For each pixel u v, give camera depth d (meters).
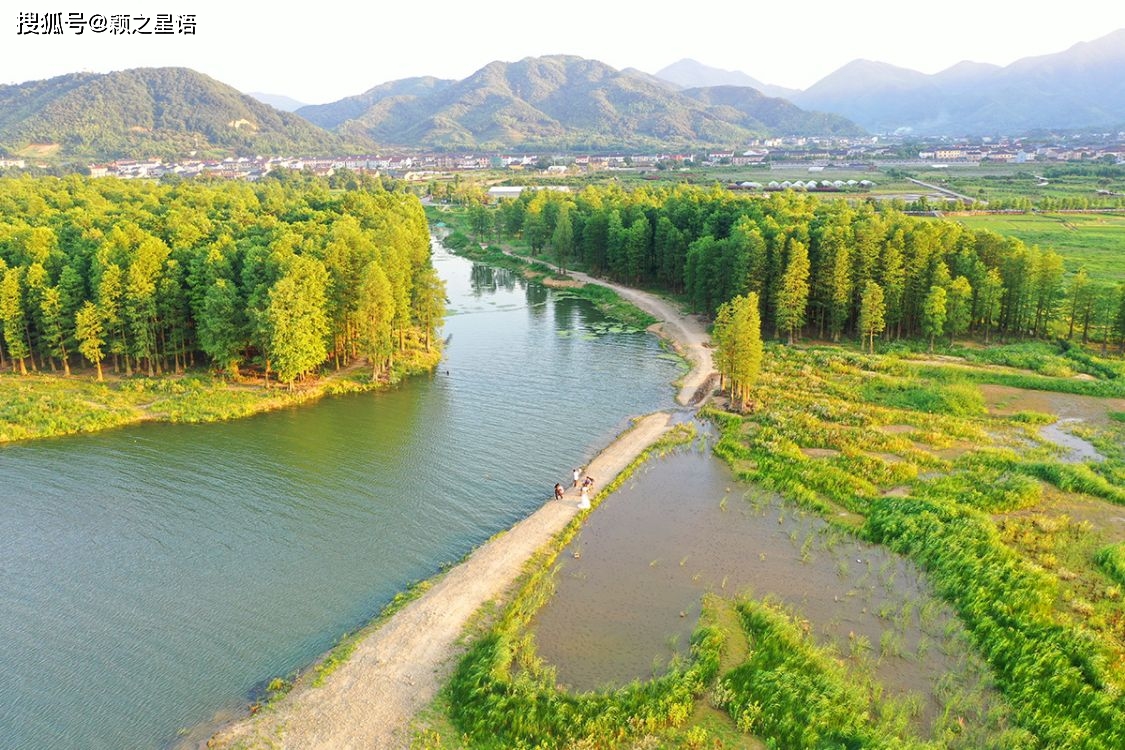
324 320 94.44
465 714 39.47
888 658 44.62
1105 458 73.62
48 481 68.94
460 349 118.75
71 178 186.62
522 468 73.69
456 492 68.25
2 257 97.88
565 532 60.44
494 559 56.00
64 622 48.94
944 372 100.19
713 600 50.94
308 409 90.00
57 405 84.12
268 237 108.50
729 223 148.62
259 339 92.75
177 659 45.38
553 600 51.28
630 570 55.22
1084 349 109.00
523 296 162.25
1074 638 43.75
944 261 120.69
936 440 77.75
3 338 95.81
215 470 72.00
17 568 54.94
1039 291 113.75
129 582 53.44
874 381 97.75
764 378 100.12
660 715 38.94
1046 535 57.28
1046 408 88.69
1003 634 45.03
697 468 73.75
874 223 120.81
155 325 93.94
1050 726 37.84
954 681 42.41
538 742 37.44
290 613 50.06
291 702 40.88
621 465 73.50
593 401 93.94
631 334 128.25
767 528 61.59
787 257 119.81
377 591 52.66
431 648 45.53
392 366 103.88
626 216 175.88
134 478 69.94
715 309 131.00
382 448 78.12
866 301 109.69
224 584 53.28
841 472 69.50
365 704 40.75
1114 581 51.03
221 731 38.81
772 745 37.31
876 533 59.06
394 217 143.88
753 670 42.38
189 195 168.62
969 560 52.69
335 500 66.31
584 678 43.16
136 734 39.47
